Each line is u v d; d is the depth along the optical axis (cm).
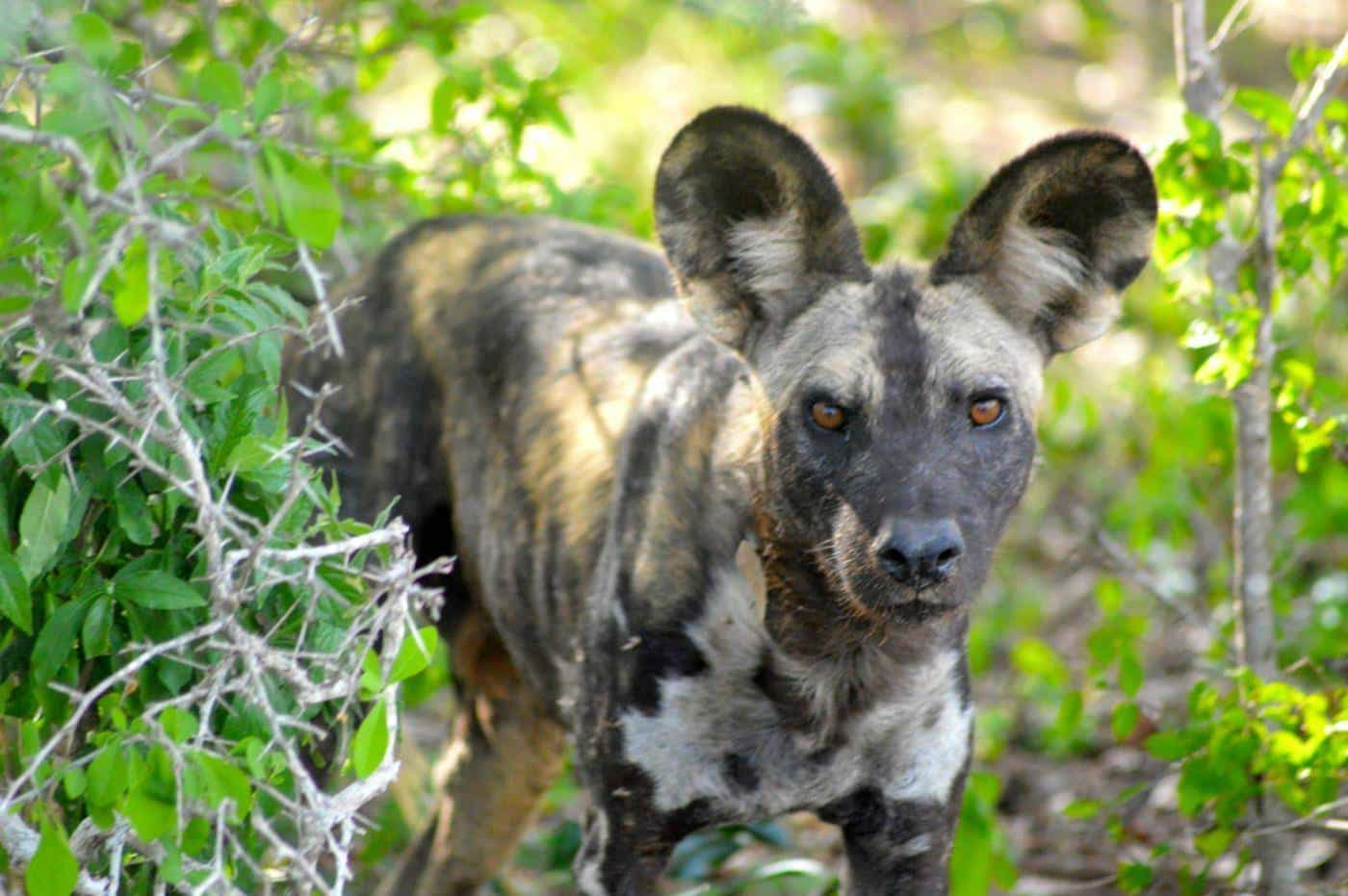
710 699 709
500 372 858
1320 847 943
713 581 704
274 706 607
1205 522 1120
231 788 534
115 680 549
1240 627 859
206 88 582
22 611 578
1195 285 1087
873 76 1689
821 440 688
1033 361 725
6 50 542
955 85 2238
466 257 914
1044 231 715
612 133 1820
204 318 600
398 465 900
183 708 553
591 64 1495
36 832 588
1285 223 830
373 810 1030
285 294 625
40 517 577
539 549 806
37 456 577
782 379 704
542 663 829
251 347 612
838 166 1709
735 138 707
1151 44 2292
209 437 627
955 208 1322
